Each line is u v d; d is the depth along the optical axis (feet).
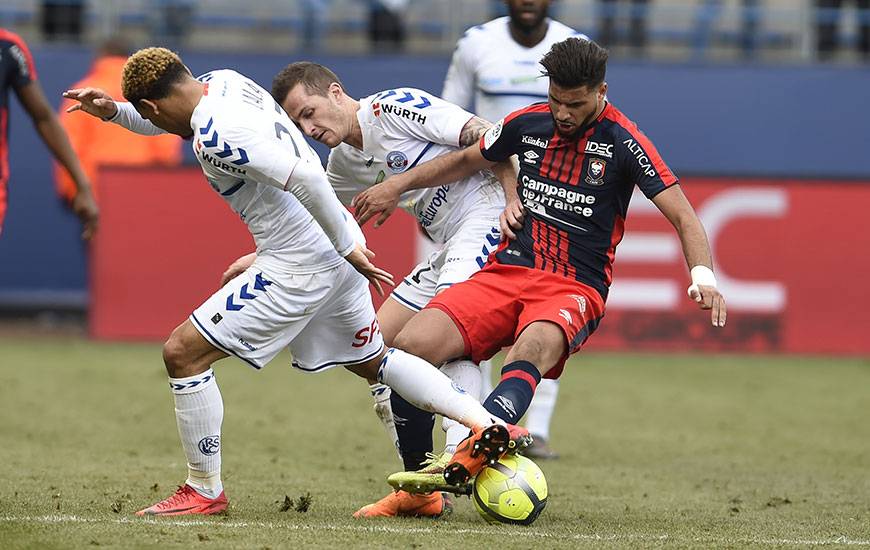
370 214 63.26
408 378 57.26
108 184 151.64
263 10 187.11
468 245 65.10
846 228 152.76
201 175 151.64
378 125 65.51
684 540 56.13
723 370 142.10
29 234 163.94
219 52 168.45
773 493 75.00
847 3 186.19
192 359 58.23
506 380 57.67
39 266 164.35
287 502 62.08
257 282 58.23
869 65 173.58
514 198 64.13
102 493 66.54
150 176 151.74
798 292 152.66
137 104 56.65
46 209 163.73
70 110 63.31
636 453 92.32
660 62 173.17
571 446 95.20
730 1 189.57
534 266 61.00
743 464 87.86
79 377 125.08
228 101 55.72
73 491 67.00
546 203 61.26
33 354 142.10
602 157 60.03
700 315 151.53
